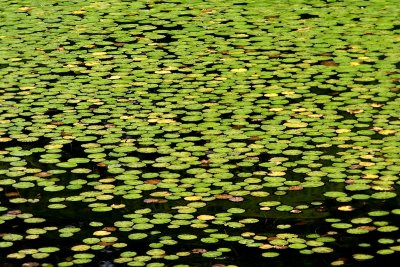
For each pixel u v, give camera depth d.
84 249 11.23
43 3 21.64
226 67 17.22
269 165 13.27
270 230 11.62
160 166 13.28
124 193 12.55
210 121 14.80
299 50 18.08
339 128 14.45
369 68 17.03
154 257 11.02
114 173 13.11
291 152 13.65
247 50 18.09
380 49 18.06
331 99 15.63
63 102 15.62
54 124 14.73
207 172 13.09
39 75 16.86
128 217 11.95
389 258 10.96
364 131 14.32
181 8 21.06
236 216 11.97
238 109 15.27
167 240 11.40
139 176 13.02
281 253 11.10
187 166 13.28
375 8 20.94
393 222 11.76
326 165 13.23
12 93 16.00
